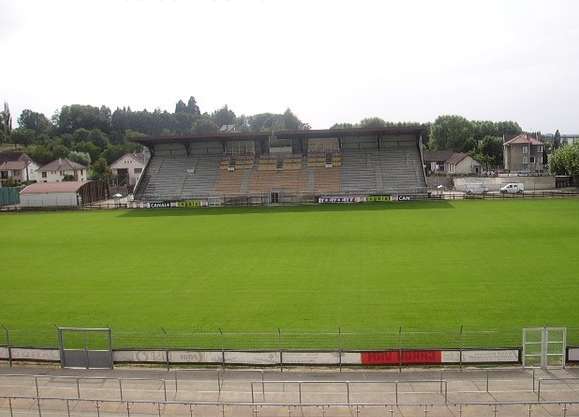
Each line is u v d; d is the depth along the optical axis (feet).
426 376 70.44
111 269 139.23
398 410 61.46
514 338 84.79
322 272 128.88
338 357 73.87
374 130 286.46
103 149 651.66
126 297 113.91
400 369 72.54
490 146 507.30
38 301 112.68
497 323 91.45
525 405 61.62
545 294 106.22
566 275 119.24
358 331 89.76
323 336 88.02
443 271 125.70
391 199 274.98
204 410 62.85
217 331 92.12
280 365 74.43
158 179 313.12
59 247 172.14
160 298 112.37
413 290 111.65
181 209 270.26
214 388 68.69
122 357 77.10
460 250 147.33
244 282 122.62
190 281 125.08
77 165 458.50
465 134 581.12
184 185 306.14
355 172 302.25
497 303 101.65
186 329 93.61
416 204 255.29
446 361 73.41
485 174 414.41
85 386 70.33
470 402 62.85
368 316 96.94
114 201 329.93
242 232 190.08
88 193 315.37
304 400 64.85
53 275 134.51
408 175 295.89
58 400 66.59
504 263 131.34
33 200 297.12
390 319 94.99
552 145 570.87
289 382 66.03
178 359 76.38
